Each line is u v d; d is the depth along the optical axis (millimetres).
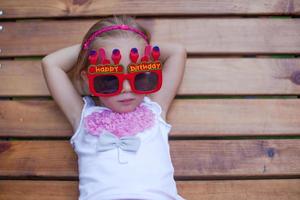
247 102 1467
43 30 1521
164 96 1393
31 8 1537
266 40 1515
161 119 1341
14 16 1533
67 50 1389
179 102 1462
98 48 1240
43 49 1507
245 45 1509
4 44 1513
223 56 1512
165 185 1220
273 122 1452
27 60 1511
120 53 1196
